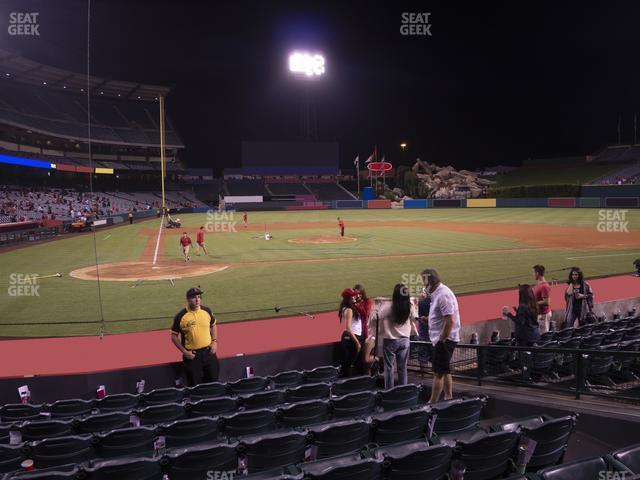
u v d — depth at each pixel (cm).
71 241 3800
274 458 498
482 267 2325
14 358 1111
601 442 595
